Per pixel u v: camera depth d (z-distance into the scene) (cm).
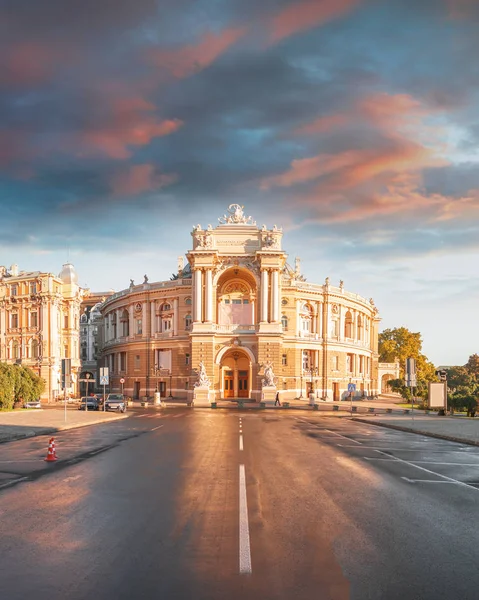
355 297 10312
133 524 1076
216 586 761
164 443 2559
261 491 1398
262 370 7775
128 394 9519
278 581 780
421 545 955
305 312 9262
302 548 929
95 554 893
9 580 779
